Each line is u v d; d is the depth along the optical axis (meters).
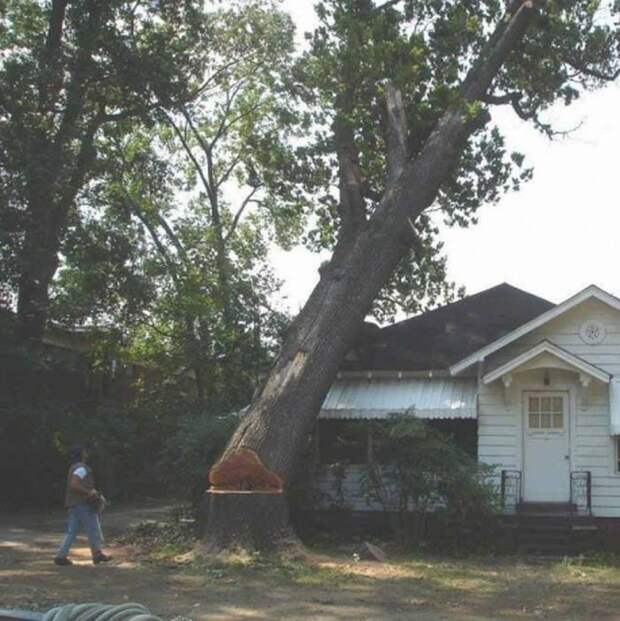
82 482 12.57
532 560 14.62
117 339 26.42
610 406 16.72
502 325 20.25
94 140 25.61
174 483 16.61
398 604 10.20
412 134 18.00
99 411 23.95
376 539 16.22
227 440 15.91
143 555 13.42
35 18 24.14
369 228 15.57
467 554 15.12
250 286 28.17
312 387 14.49
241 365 27.34
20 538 15.62
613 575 13.04
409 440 15.65
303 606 9.89
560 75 18.91
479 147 19.97
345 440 17.72
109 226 24.45
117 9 23.97
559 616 9.72
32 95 21.86
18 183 20.53
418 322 20.77
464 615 9.65
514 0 17.89
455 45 18.48
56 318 23.33
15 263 20.70
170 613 9.30
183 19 25.77
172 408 26.78
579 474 16.83
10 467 21.83
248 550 13.12
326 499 17.03
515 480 16.98
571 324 17.42
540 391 17.33
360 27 17.33
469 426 18.19
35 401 21.86
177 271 26.91
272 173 21.45
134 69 23.53
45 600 9.70
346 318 14.95
